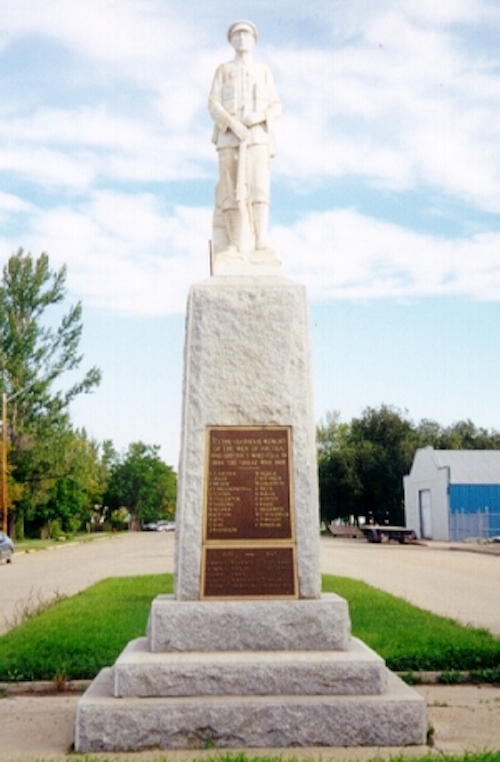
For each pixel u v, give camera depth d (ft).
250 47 28.99
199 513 23.93
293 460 24.39
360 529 202.49
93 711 20.16
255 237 27.55
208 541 23.73
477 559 101.09
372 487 219.20
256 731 20.25
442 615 43.52
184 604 22.58
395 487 217.77
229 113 28.09
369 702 20.52
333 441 262.06
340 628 22.57
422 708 20.56
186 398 24.71
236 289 25.43
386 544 153.28
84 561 106.01
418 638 34.50
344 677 21.17
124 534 295.48
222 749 19.93
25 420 156.87
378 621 39.45
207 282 25.66
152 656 21.68
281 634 22.48
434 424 278.05
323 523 249.55
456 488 161.89
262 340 25.11
